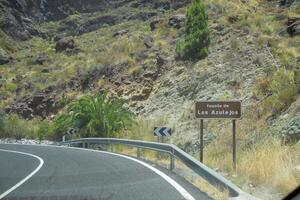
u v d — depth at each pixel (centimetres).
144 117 3684
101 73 4650
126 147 3083
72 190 1255
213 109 1670
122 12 7425
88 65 5006
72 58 5528
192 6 4050
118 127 3488
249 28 4012
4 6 7762
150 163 1919
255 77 3269
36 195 1191
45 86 4956
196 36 3972
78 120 3591
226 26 4269
